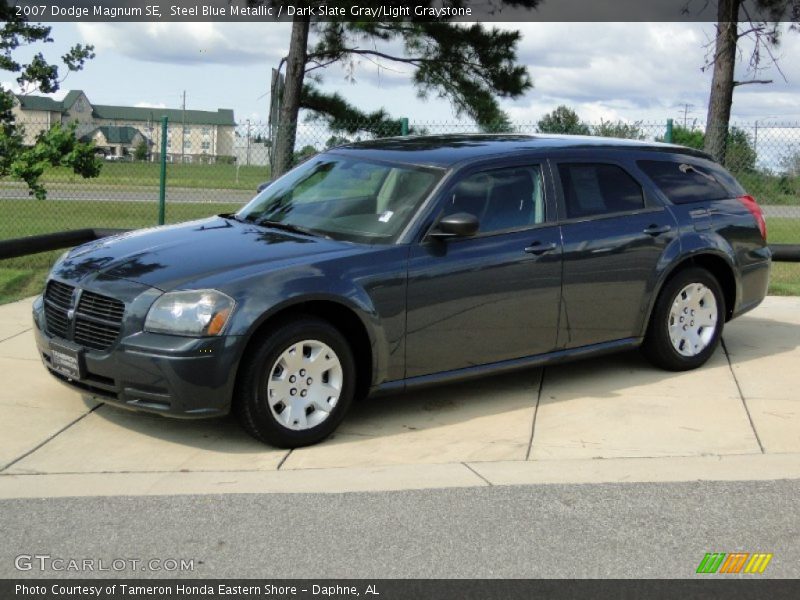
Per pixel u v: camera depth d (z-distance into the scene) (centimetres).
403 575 423
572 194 690
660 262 721
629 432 618
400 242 611
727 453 582
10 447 572
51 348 593
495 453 580
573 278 677
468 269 628
